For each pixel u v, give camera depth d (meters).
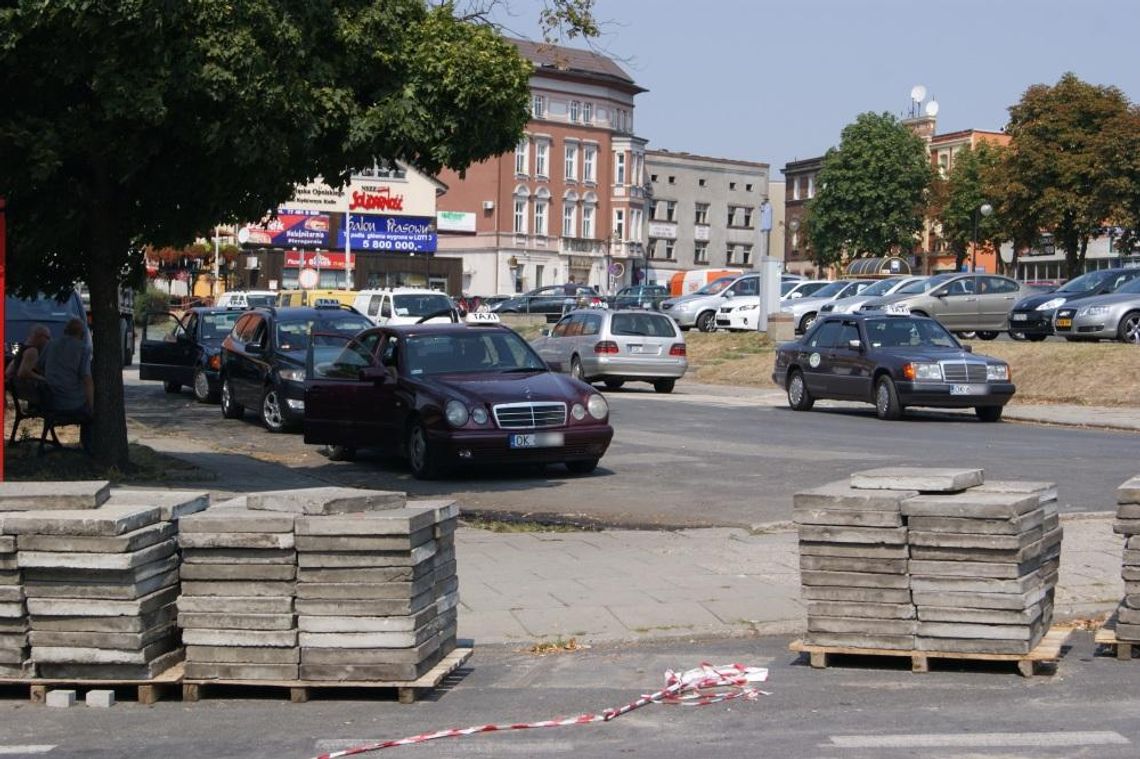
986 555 7.20
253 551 6.98
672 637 8.50
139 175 14.12
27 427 19.73
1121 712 6.59
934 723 6.45
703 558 10.77
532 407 15.42
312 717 6.80
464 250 92.62
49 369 15.83
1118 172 65.06
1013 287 36.72
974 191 80.38
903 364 22.59
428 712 6.89
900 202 87.44
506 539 11.63
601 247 96.25
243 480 15.37
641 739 6.30
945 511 7.22
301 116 12.81
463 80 13.48
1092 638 8.35
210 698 7.17
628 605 9.20
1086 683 7.20
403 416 15.95
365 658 6.96
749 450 18.28
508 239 91.12
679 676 7.43
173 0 11.89
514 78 13.73
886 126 87.44
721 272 64.19
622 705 6.98
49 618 7.01
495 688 7.38
